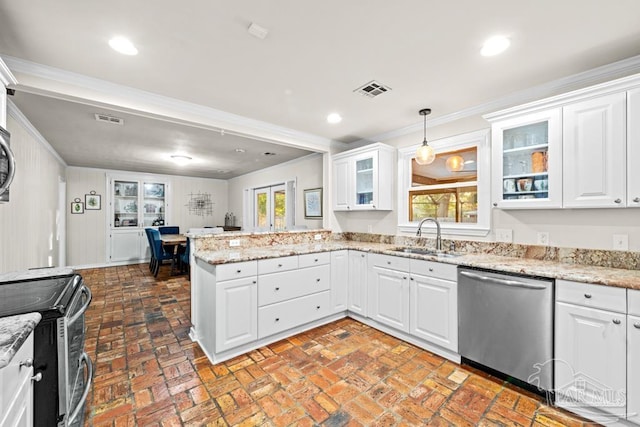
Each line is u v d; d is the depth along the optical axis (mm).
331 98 2539
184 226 7430
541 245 2344
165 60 1901
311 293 2941
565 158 1987
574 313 1710
